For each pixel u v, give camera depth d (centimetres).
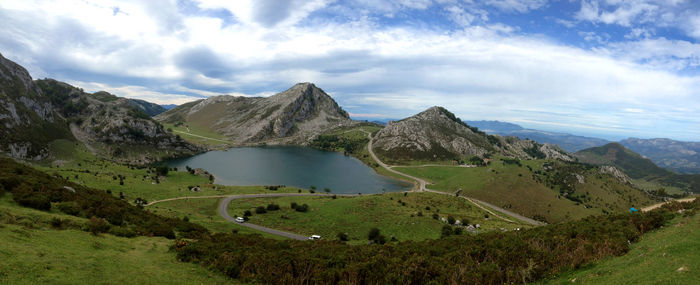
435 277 3525
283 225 10519
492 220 13462
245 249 4134
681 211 5069
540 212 19050
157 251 3894
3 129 18525
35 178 5731
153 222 5653
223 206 13200
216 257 3741
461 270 3509
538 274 3309
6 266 2217
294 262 3659
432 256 4300
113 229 4322
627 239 3978
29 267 2320
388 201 14162
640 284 2284
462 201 16912
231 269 3425
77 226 4031
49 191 5238
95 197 6250
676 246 2883
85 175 14288
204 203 13288
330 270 3616
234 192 16450
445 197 17162
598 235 4147
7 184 4759
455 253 4188
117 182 14225
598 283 2603
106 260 3000
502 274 3366
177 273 3175
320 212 12069
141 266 3119
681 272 2244
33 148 19838
